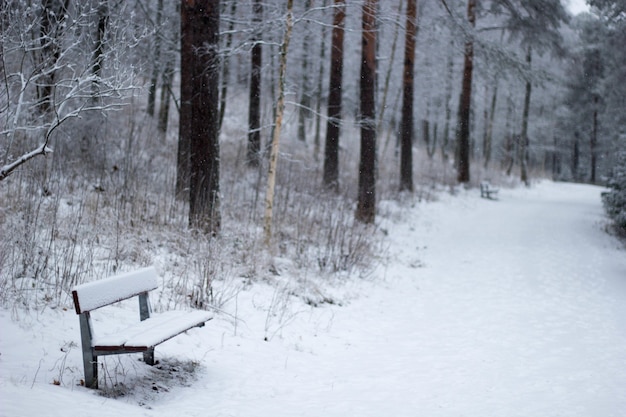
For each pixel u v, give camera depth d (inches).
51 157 418.0
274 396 211.3
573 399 225.1
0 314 223.0
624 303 404.2
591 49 1643.7
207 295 295.4
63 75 283.1
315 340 291.4
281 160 725.3
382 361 270.8
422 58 1106.1
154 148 610.9
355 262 450.3
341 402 211.3
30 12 240.8
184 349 242.2
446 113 1488.7
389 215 716.0
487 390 234.5
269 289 346.6
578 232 694.5
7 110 236.7
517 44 1294.3
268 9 460.1
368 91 633.6
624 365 272.2
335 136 729.0
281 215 516.1
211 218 392.5
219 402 197.3
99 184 431.8
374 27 553.6
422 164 1195.9
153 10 601.6
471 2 908.0
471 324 347.3
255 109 728.3
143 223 378.6
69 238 306.8
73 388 183.9
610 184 646.5
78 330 230.1
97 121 471.2
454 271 512.4
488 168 1379.2
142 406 182.7
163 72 621.9
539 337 320.2
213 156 397.7
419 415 202.8
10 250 270.7
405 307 386.3
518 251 594.6
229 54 407.8
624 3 861.8
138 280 217.2
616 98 1208.2
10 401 154.7
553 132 2025.1
